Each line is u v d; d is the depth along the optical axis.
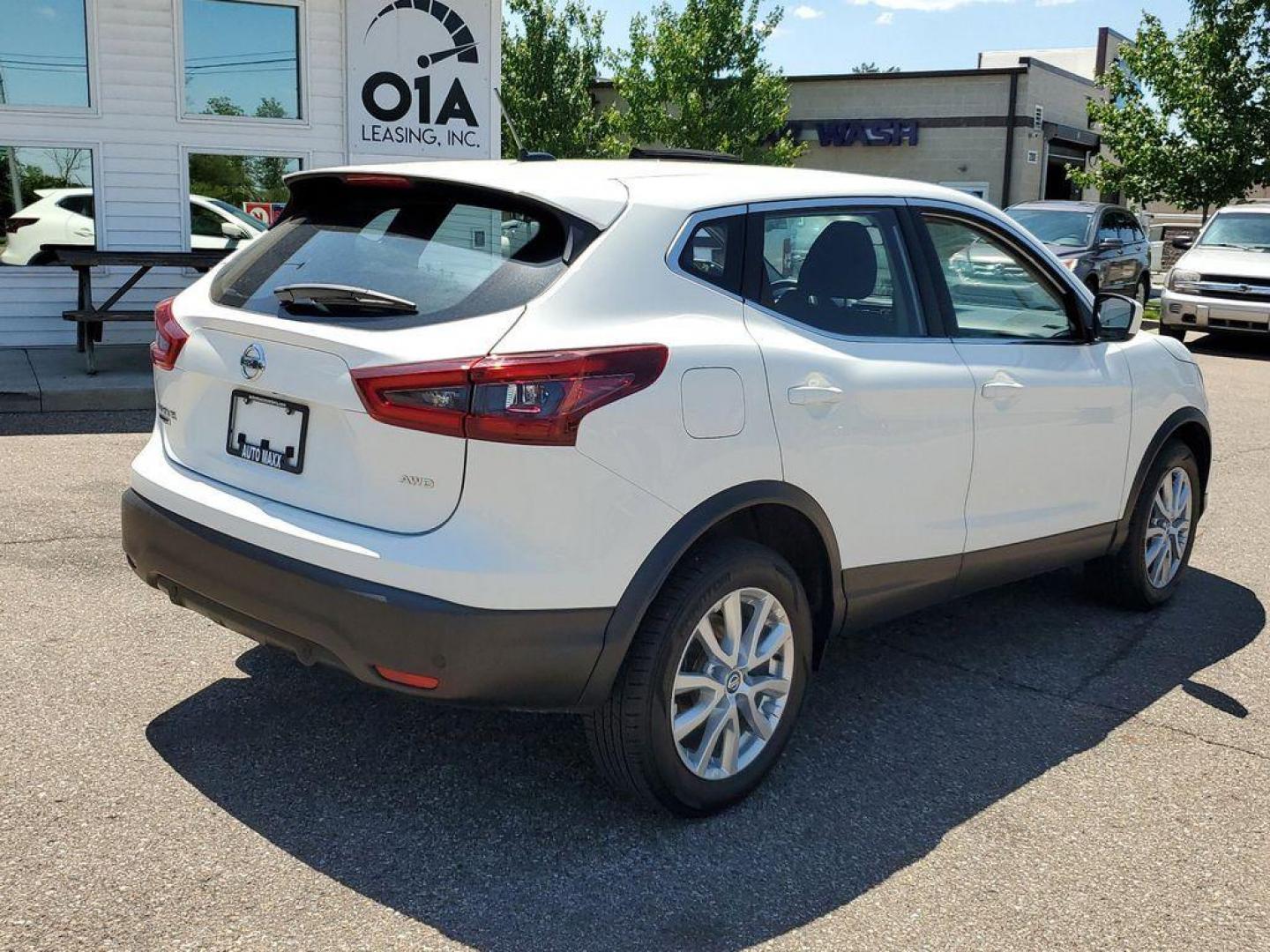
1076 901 3.03
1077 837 3.35
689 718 3.23
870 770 3.70
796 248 3.63
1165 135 21.28
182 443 3.54
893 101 31.75
